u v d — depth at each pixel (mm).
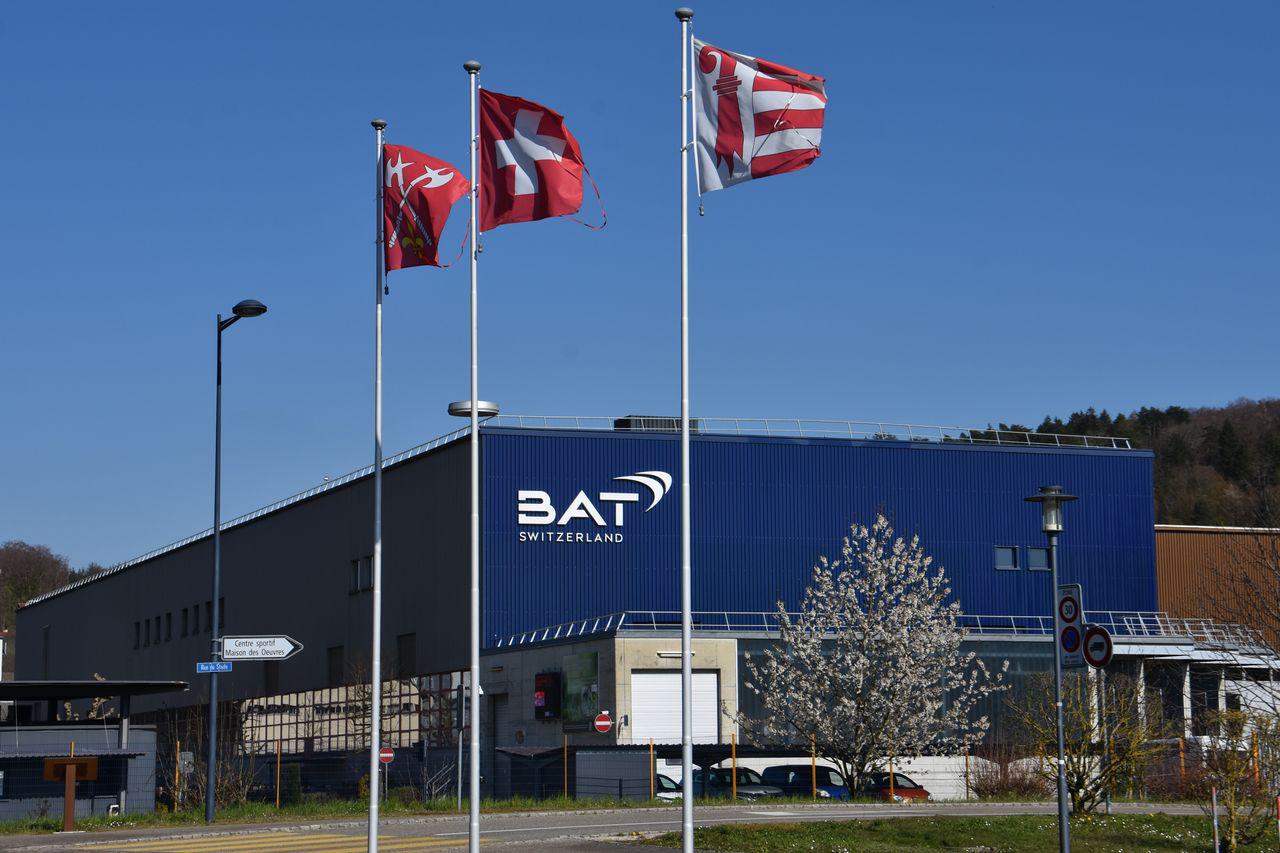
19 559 170625
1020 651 52000
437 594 59125
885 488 61719
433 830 28375
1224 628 49812
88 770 31219
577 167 21594
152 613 88562
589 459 58500
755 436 60562
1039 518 63312
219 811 34688
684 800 18766
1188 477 146250
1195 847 25938
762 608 59406
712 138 20375
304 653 69688
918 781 44562
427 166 22000
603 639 48594
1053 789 41375
